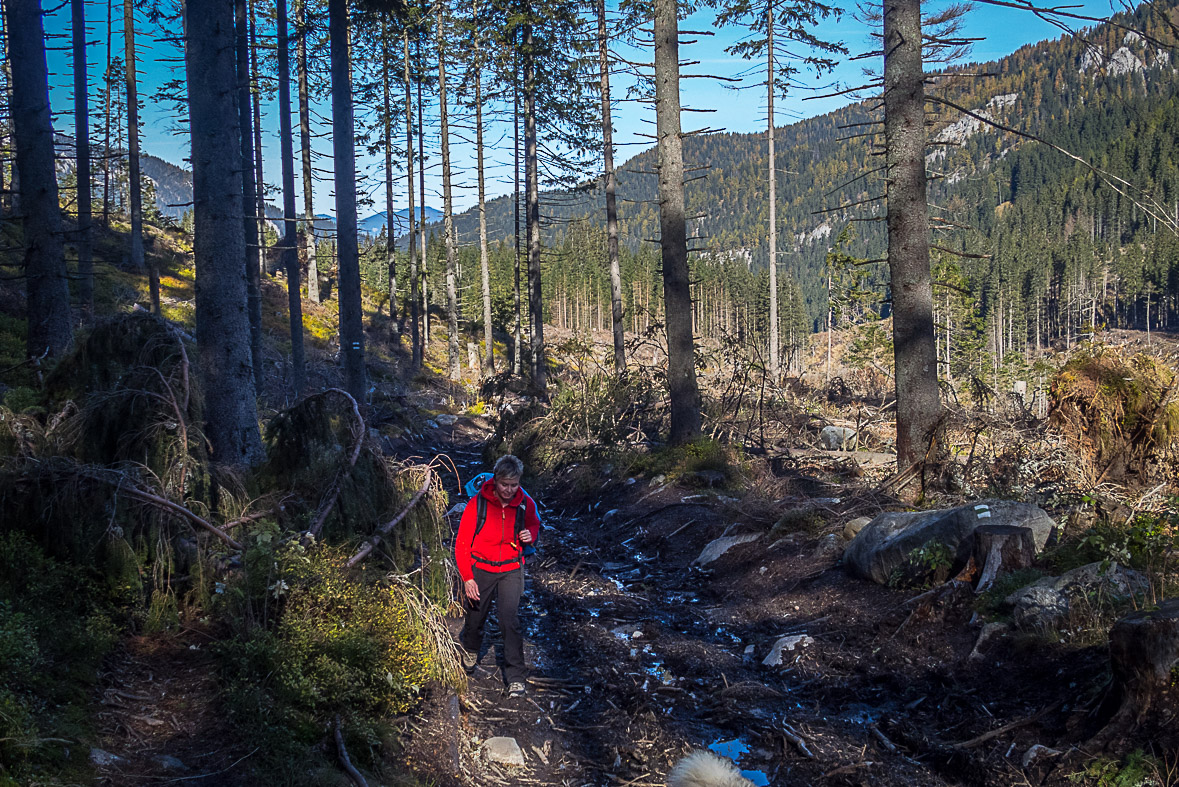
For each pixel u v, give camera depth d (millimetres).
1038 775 3551
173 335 6121
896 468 8562
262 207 20750
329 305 33156
